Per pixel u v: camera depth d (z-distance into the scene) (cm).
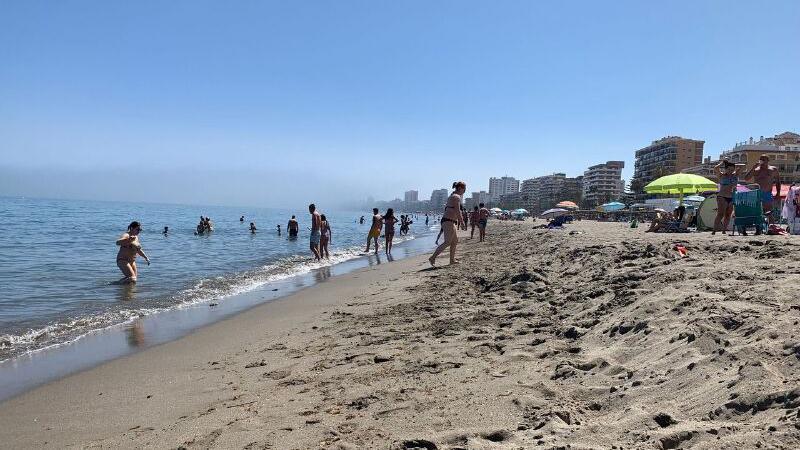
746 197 1178
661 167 10919
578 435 268
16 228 3506
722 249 800
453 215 1304
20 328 744
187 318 810
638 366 350
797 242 806
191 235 3344
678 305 439
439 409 343
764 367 277
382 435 316
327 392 410
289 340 622
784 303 398
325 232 1809
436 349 495
